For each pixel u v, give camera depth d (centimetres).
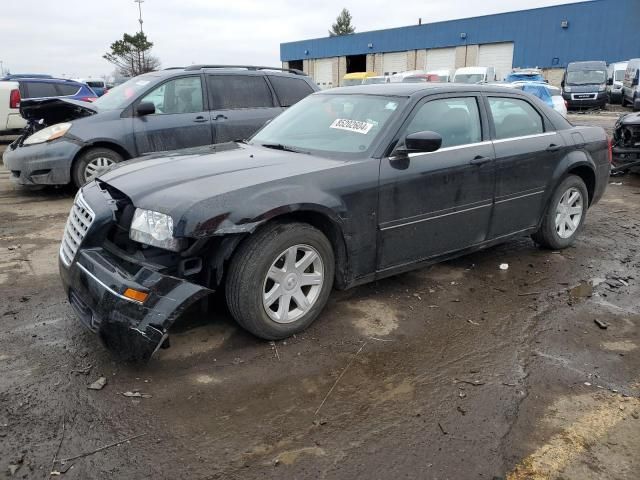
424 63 4122
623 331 377
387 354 343
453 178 421
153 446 257
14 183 802
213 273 325
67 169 726
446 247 436
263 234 328
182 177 345
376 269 395
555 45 3475
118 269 307
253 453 254
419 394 301
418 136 367
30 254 520
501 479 240
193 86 789
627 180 921
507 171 463
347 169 367
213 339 354
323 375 318
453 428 273
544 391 305
